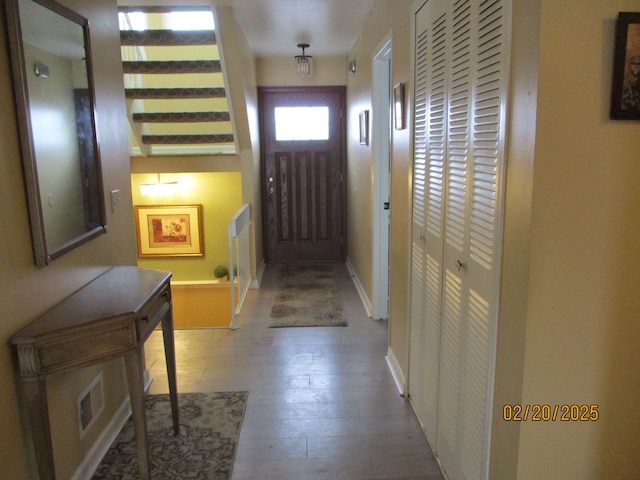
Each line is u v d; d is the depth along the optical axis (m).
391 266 2.97
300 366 3.06
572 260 1.24
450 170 1.84
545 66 1.15
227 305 5.11
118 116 2.48
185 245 5.21
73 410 1.95
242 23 3.86
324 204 5.67
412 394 2.57
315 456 2.18
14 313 1.54
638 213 1.23
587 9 1.14
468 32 1.62
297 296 4.50
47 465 1.60
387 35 2.96
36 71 1.67
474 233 1.61
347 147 5.43
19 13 1.56
